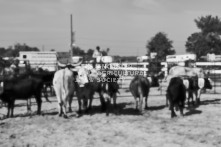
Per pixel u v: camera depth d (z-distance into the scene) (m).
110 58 17.19
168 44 64.88
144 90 12.91
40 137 9.43
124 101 16.80
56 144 8.70
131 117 12.15
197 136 9.28
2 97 11.94
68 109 14.16
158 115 12.55
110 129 10.23
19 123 11.28
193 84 14.42
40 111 12.83
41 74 13.01
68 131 10.06
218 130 10.00
